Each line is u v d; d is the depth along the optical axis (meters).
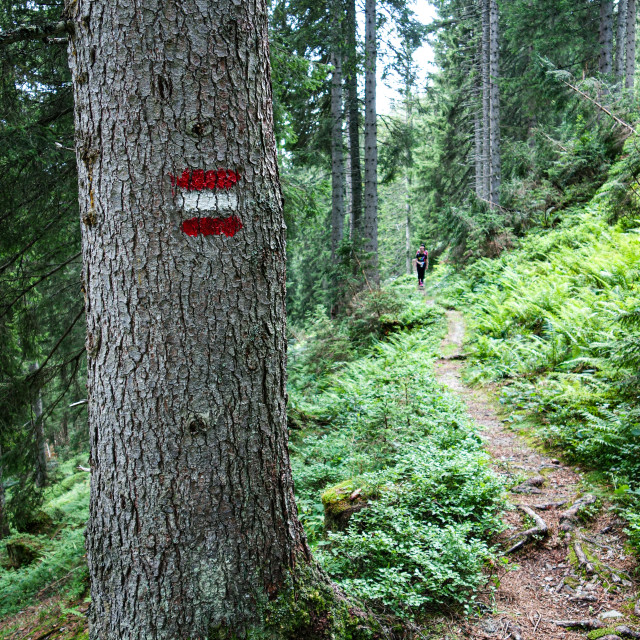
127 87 2.10
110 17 2.09
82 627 4.59
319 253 21.45
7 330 7.57
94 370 2.30
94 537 2.35
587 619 3.05
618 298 7.83
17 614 5.80
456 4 24.12
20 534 8.88
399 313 12.92
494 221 16.27
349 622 2.61
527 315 9.77
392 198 38.66
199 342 2.20
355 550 3.57
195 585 2.24
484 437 5.98
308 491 5.48
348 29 14.42
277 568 2.44
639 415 4.80
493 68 19.42
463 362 9.77
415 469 4.59
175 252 2.16
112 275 2.19
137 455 2.21
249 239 2.30
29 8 6.28
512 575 3.56
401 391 6.78
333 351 12.00
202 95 2.16
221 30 2.18
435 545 3.48
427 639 2.96
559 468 4.94
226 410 2.26
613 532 3.78
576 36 18.94
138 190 2.14
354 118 18.62
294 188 9.45
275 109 8.85
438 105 24.19
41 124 6.54
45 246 7.46
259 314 2.35
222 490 2.27
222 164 2.21
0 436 7.10
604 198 11.43
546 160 16.92
